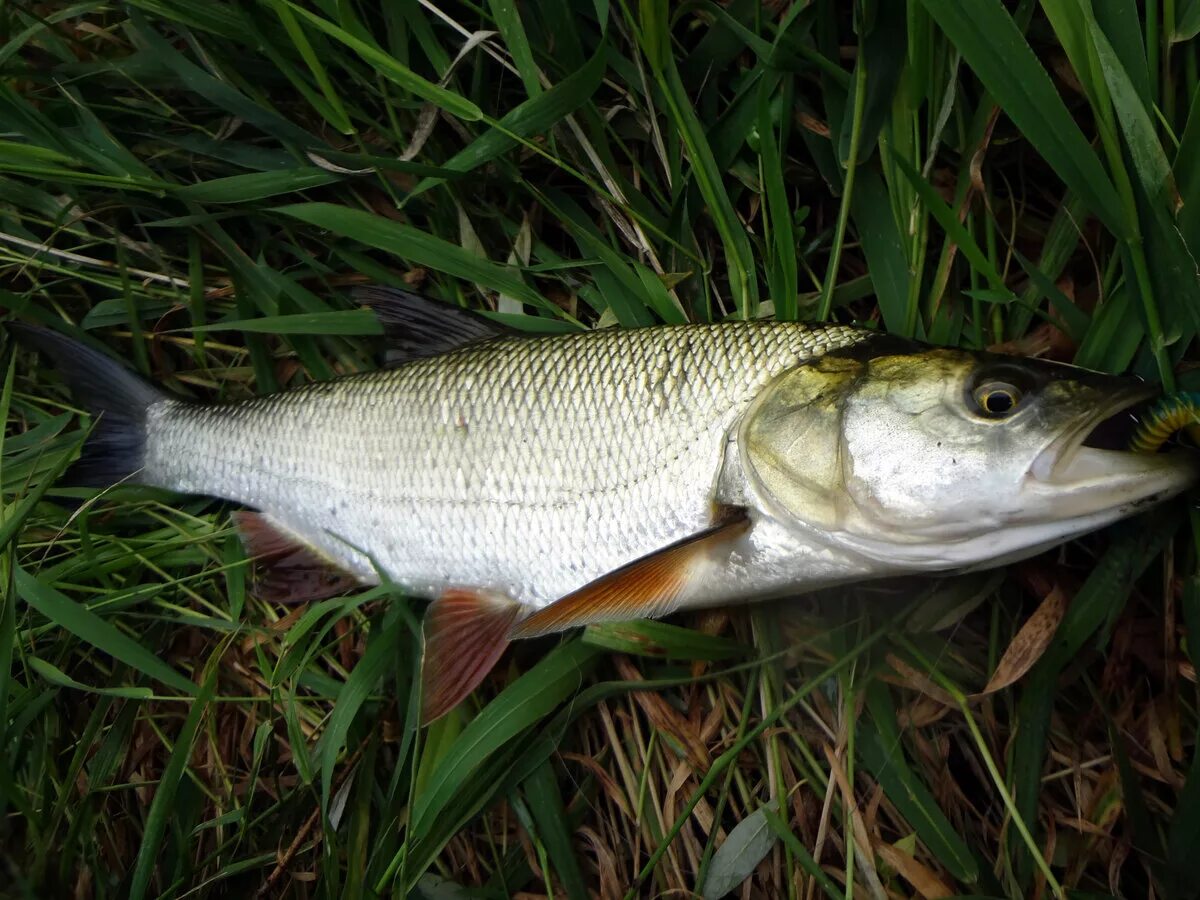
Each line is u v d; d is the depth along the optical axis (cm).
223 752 38
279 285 39
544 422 32
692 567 31
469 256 37
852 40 36
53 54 38
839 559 30
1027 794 31
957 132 34
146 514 39
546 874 34
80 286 41
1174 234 28
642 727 36
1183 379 31
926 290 35
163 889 35
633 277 37
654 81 36
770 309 37
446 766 32
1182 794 30
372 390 35
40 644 37
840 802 34
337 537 35
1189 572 31
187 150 39
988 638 34
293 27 33
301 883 36
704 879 33
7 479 38
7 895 33
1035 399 27
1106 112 28
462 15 37
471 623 34
